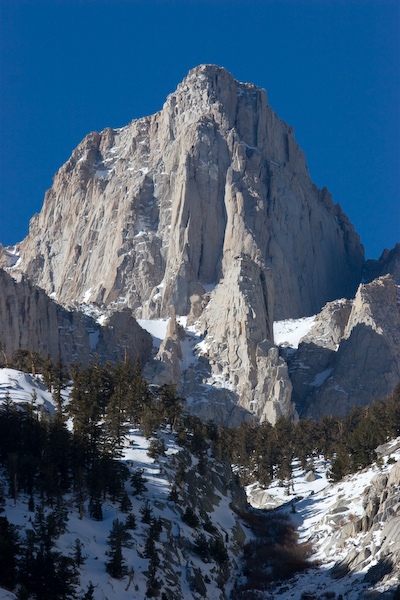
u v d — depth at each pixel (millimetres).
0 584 174750
